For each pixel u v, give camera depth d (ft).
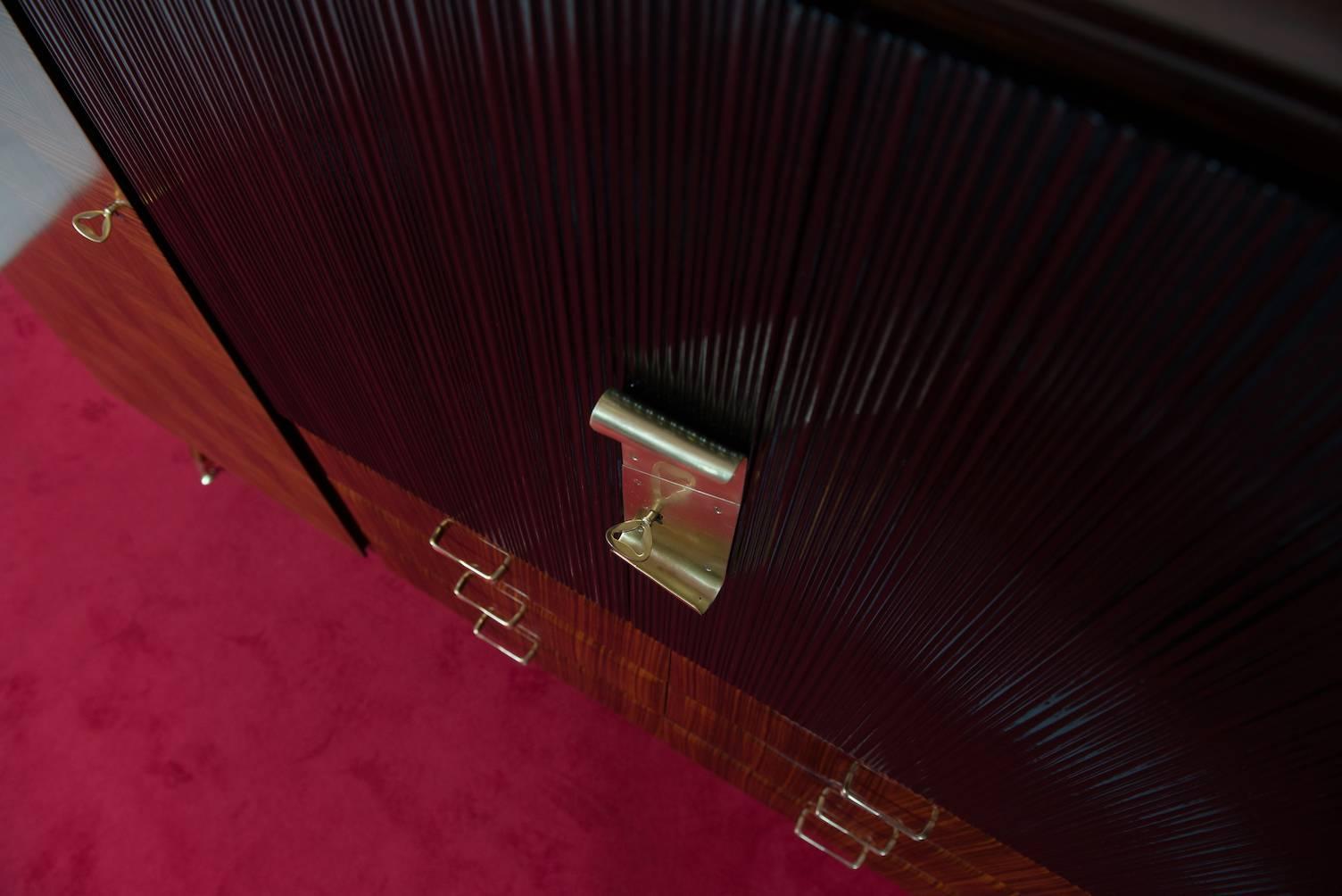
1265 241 0.80
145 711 3.87
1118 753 1.62
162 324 2.75
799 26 0.87
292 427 3.02
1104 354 0.98
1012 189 0.89
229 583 4.17
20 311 5.01
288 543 4.28
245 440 3.34
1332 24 0.66
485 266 1.52
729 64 0.95
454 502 2.60
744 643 2.20
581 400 1.71
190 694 3.91
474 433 2.11
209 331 2.55
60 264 2.91
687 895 3.51
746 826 3.62
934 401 1.18
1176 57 0.71
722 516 1.72
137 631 4.05
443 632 4.06
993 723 1.80
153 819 3.64
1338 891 1.56
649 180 1.14
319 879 3.53
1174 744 1.49
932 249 0.99
